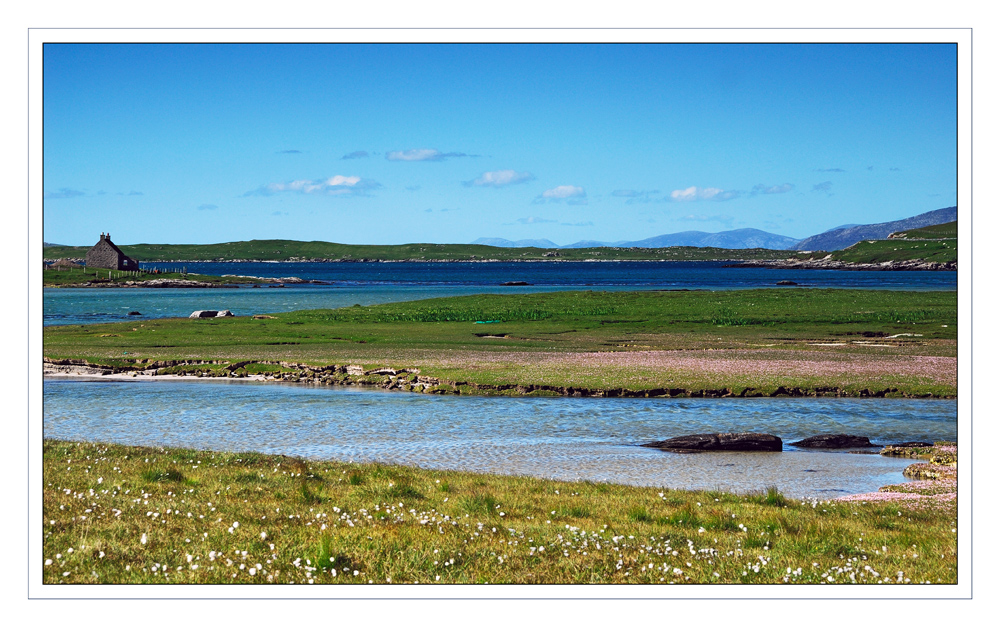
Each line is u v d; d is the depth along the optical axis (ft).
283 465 63.98
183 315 309.63
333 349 168.96
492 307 291.38
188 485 51.67
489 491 55.77
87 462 58.70
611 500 53.88
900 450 81.15
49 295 472.44
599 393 120.78
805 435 91.86
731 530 45.14
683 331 216.13
